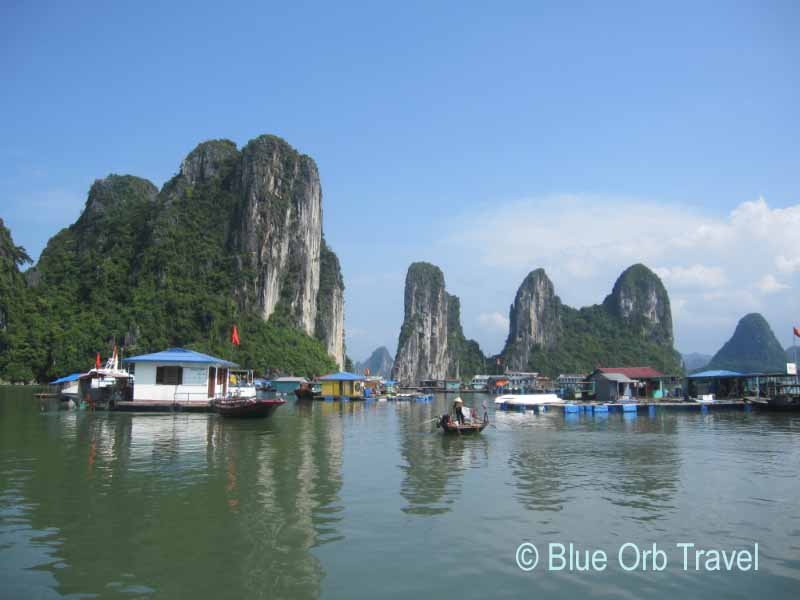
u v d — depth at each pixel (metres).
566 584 8.32
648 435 27.67
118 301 110.12
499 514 11.92
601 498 13.48
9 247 113.75
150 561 8.98
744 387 53.44
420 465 17.98
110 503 12.43
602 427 32.19
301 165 142.12
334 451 20.81
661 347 185.75
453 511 12.12
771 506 12.78
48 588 7.95
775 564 9.20
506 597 7.85
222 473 15.96
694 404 46.84
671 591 8.16
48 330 97.75
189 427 28.34
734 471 17.28
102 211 141.62
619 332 188.12
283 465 17.45
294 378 81.62
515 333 183.75
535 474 16.55
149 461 17.89
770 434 28.22
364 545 9.84
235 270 121.25
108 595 7.75
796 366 50.94
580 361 175.88
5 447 20.80
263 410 33.28
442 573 8.66
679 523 11.38
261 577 8.41
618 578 8.58
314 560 9.11
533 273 187.25
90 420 31.19
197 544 9.78
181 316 104.31
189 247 120.06
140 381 35.69
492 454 20.58
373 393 72.06
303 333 129.38
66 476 15.38
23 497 12.94
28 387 83.19
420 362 178.12
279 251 129.62
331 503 12.69
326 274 157.38
